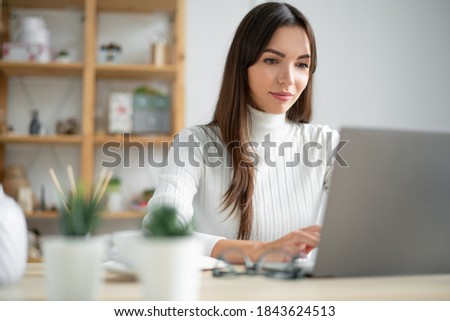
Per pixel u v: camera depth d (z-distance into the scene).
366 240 0.86
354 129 0.82
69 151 3.26
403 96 3.52
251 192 1.48
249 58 1.47
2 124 3.10
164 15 3.35
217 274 0.92
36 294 0.75
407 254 0.88
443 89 3.56
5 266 0.80
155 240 0.59
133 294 0.75
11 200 0.84
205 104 3.33
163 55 3.13
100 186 0.70
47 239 0.64
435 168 0.86
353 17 3.50
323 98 3.46
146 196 3.10
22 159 3.22
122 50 3.31
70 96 3.28
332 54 3.47
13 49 2.99
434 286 0.81
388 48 3.52
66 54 3.08
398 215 0.86
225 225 1.50
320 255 0.86
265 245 1.06
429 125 3.53
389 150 0.84
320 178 1.62
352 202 0.84
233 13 3.38
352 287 0.80
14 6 3.20
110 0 3.10
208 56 3.35
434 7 3.57
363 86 3.49
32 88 3.26
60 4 3.19
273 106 1.49
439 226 0.88
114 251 0.93
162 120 3.12
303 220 1.56
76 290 0.62
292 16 1.46
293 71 1.46
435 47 3.56
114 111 3.06
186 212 1.28
